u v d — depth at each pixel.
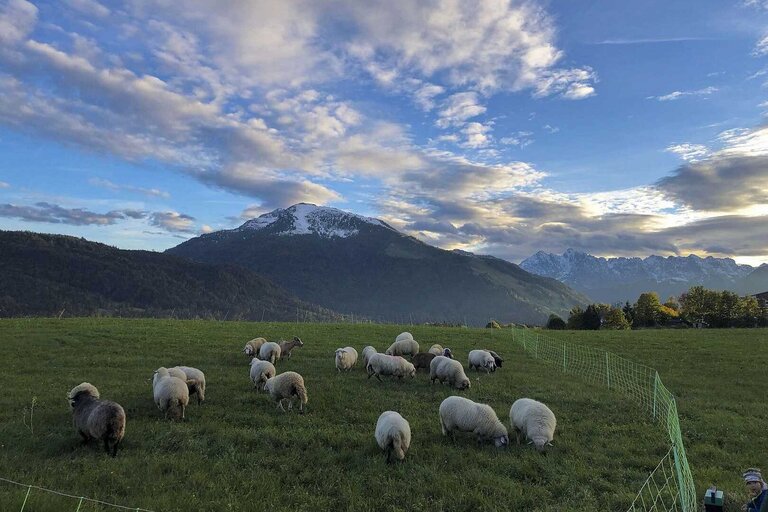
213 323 42.34
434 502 9.30
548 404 17.86
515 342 37.38
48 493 8.74
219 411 15.23
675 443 12.48
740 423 15.71
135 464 10.53
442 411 13.42
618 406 17.61
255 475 10.28
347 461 11.49
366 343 32.25
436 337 37.75
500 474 10.97
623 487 10.38
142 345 28.22
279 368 23.09
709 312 90.44
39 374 20.20
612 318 90.12
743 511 8.88
